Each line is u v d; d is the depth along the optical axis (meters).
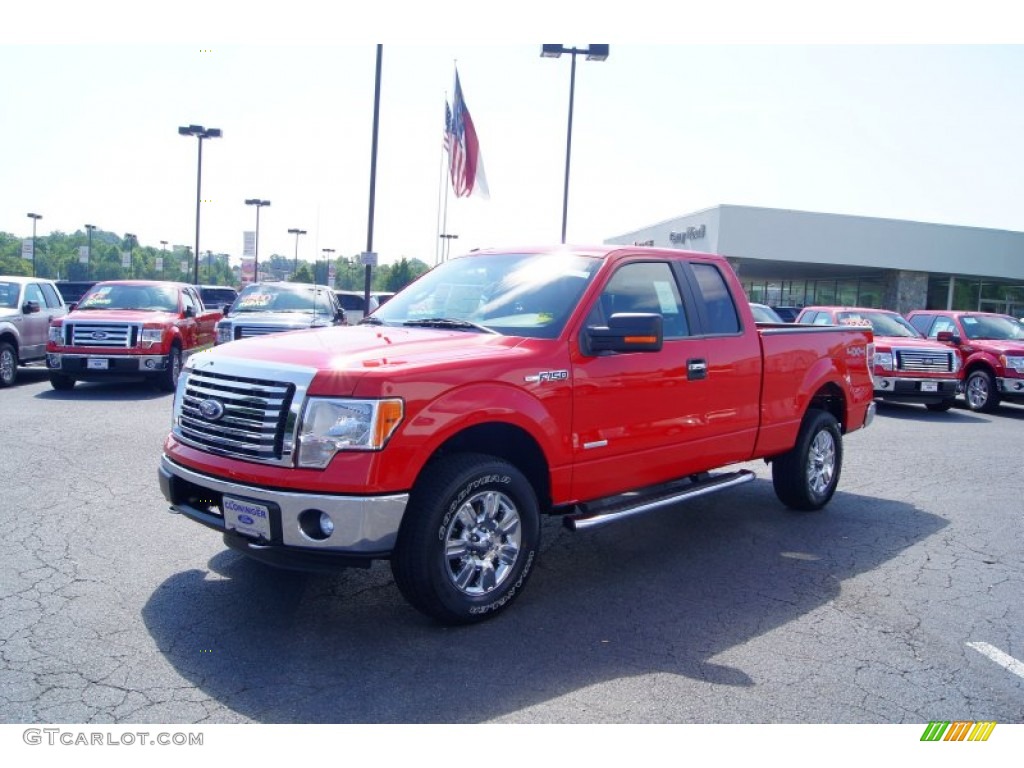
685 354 5.70
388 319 5.68
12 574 5.09
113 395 13.55
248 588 5.00
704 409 5.87
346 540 4.05
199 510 4.56
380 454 4.04
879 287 38.62
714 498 7.83
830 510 7.45
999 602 5.20
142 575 5.15
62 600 4.71
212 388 4.52
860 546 6.34
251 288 16.38
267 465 4.17
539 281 5.43
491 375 4.51
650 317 4.75
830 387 7.41
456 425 4.31
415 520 4.24
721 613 4.89
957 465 9.82
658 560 5.90
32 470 7.77
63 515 6.34
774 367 6.53
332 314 15.87
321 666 4.02
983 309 39.59
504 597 4.66
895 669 4.20
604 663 4.16
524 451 4.94
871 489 8.40
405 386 4.14
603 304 5.28
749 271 42.34
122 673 3.88
